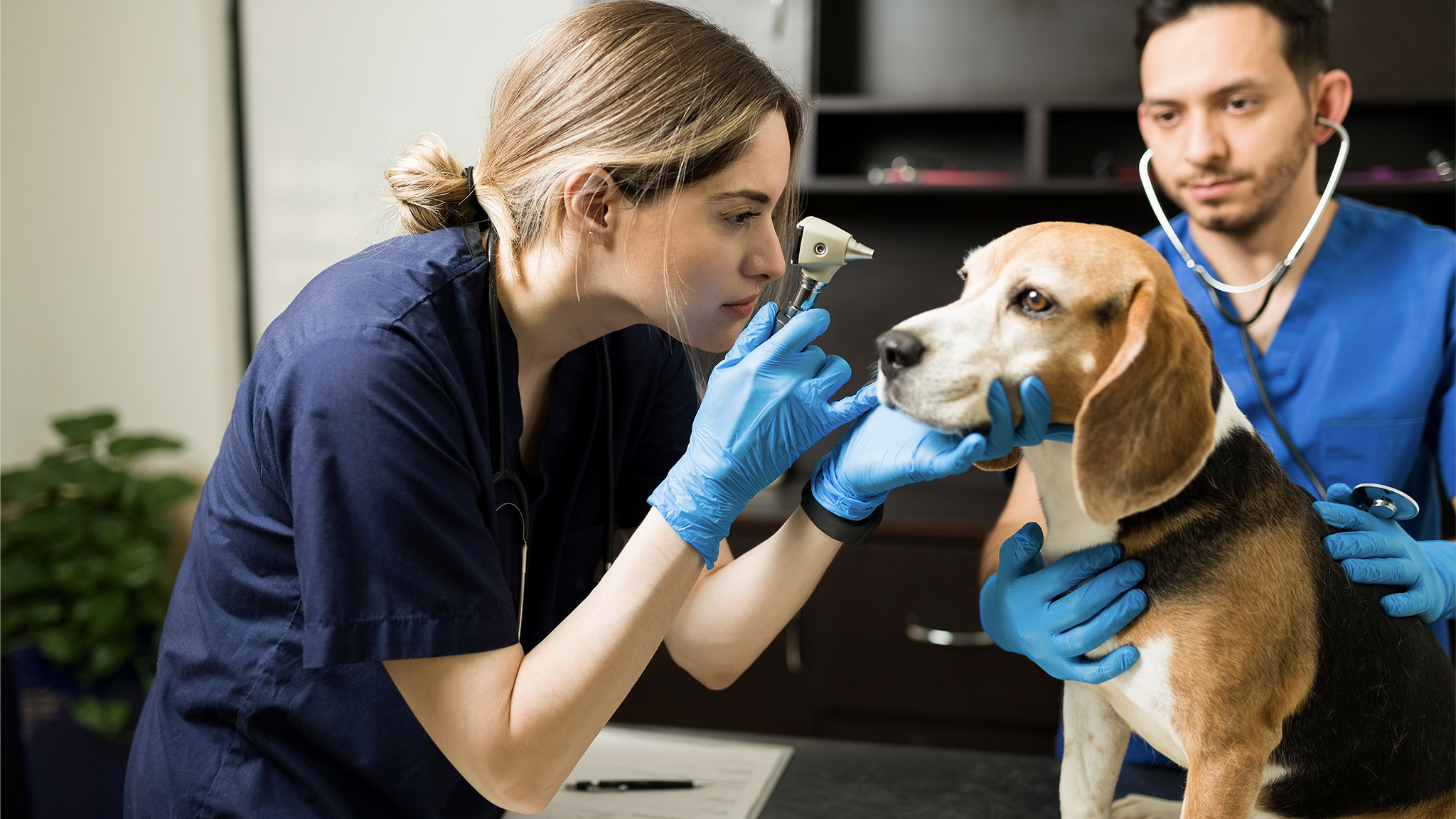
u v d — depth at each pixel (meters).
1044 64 2.59
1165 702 0.77
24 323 2.77
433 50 2.57
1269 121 1.16
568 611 1.10
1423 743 0.84
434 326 0.83
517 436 0.95
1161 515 0.77
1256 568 0.75
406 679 0.76
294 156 2.67
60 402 2.79
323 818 0.85
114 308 2.74
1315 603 0.78
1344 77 1.19
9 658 2.17
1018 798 1.05
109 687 2.28
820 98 2.53
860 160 2.73
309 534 0.73
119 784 2.32
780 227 0.97
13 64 2.68
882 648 2.27
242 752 0.86
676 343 1.16
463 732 0.76
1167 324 0.72
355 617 0.73
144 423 2.76
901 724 2.29
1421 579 0.87
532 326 0.92
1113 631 0.77
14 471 2.36
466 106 2.58
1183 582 0.76
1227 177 1.19
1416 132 2.43
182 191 2.67
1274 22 1.14
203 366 2.72
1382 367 1.23
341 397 0.75
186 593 0.92
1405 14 2.37
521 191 0.86
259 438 0.81
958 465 0.77
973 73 2.63
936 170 2.64
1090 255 0.77
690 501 0.83
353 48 2.61
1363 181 2.27
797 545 0.95
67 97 2.68
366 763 0.85
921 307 2.73
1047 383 0.77
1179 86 1.19
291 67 2.64
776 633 1.01
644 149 0.79
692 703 2.36
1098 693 0.86
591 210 0.82
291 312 0.84
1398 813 0.84
